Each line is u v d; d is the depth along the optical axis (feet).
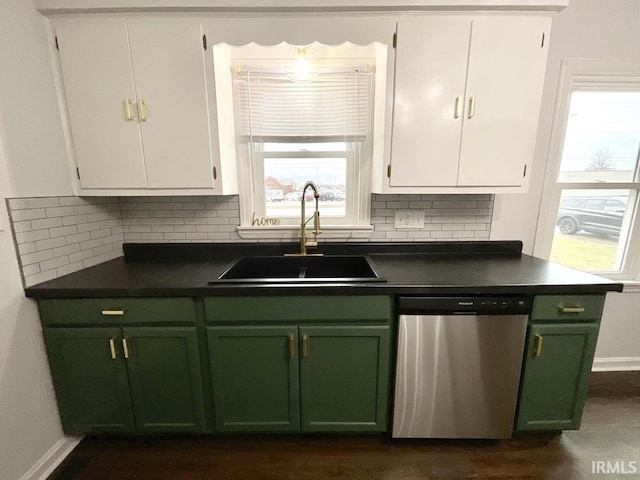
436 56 4.86
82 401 4.77
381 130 5.34
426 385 4.69
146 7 4.54
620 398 6.11
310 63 5.80
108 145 5.04
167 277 4.86
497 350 4.55
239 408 4.86
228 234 6.35
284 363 4.71
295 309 4.51
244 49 5.77
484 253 6.32
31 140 4.41
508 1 4.58
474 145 5.14
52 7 4.47
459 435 4.90
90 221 5.48
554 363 4.68
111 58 4.77
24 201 4.26
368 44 4.83
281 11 4.67
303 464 4.76
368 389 4.83
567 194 6.51
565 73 5.78
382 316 4.54
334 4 4.58
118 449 5.04
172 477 4.56
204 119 5.01
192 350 4.62
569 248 6.75
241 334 4.57
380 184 5.44
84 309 4.46
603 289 4.39
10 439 4.11
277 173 6.39
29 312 4.36
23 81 4.30
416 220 6.30
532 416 4.86
